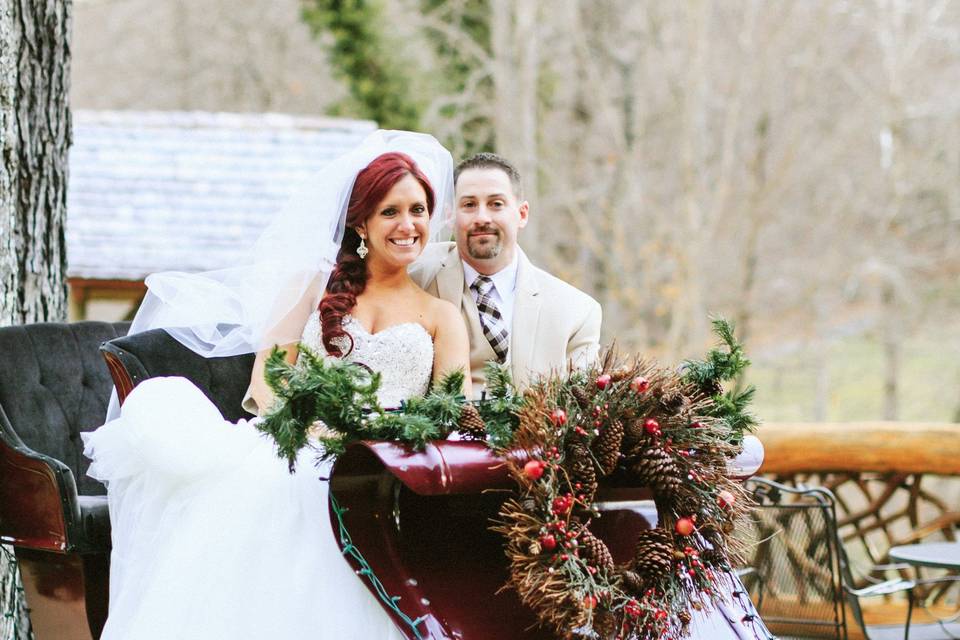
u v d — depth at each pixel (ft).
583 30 55.77
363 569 8.96
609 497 10.18
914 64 54.34
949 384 57.21
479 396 12.03
